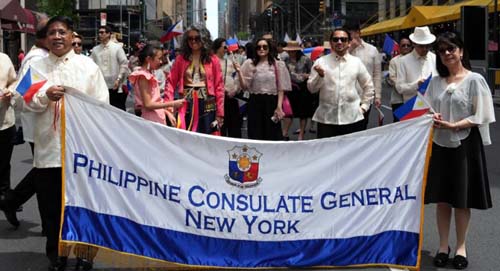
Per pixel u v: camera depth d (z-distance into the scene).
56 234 5.30
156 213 5.00
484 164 5.54
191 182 5.02
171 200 5.00
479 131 5.53
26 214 7.50
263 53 9.71
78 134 4.96
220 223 5.03
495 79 25.09
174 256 4.96
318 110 7.34
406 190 5.17
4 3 24.97
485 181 5.54
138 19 74.38
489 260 5.77
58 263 5.28
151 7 101.50
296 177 5.08
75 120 4.95
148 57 7.73
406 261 5.12
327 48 12.89
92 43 68.62
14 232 6.73
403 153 5.16
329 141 5.10
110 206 4.98
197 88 7.69
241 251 5.04
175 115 7.82
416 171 5.17
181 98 7.70
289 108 10.23
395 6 53.56
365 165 5.14
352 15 72.12
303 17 83.25
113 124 4.98
